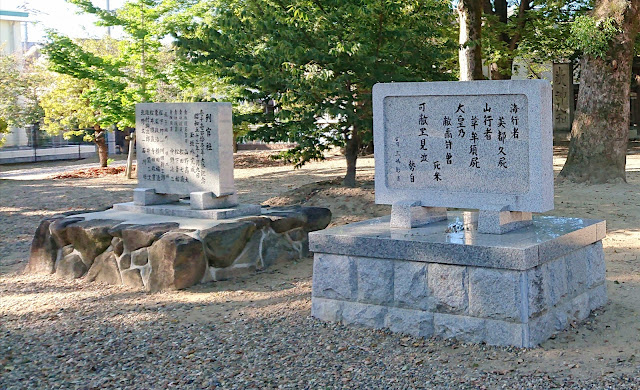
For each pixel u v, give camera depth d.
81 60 18.27
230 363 5.46
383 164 6.56
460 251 5.58
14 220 13.22
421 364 5.25
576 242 6.02
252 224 8.41
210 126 8.87
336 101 12.05
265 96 12.75
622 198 11.44
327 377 5.09
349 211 11.60
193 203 8.90
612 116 12.74
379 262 6.04
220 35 12.37
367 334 5.97
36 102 29.23
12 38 35.66
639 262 8.00
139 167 9.59
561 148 23.02
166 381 5.14
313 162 21.81
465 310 5.64
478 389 4.75
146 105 9.43
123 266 8.14
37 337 6.29
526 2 20.98
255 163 22.75
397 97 6.44
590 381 4.77
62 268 8.69
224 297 7.40
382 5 11.98
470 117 6.11
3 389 5.07
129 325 6.57
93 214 9.27
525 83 5.79
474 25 16.03
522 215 6.24
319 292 6.43
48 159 32.25
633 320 6.02
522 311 5.39
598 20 12.47
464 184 6.21
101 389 5.04
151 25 18.08
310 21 12.11
